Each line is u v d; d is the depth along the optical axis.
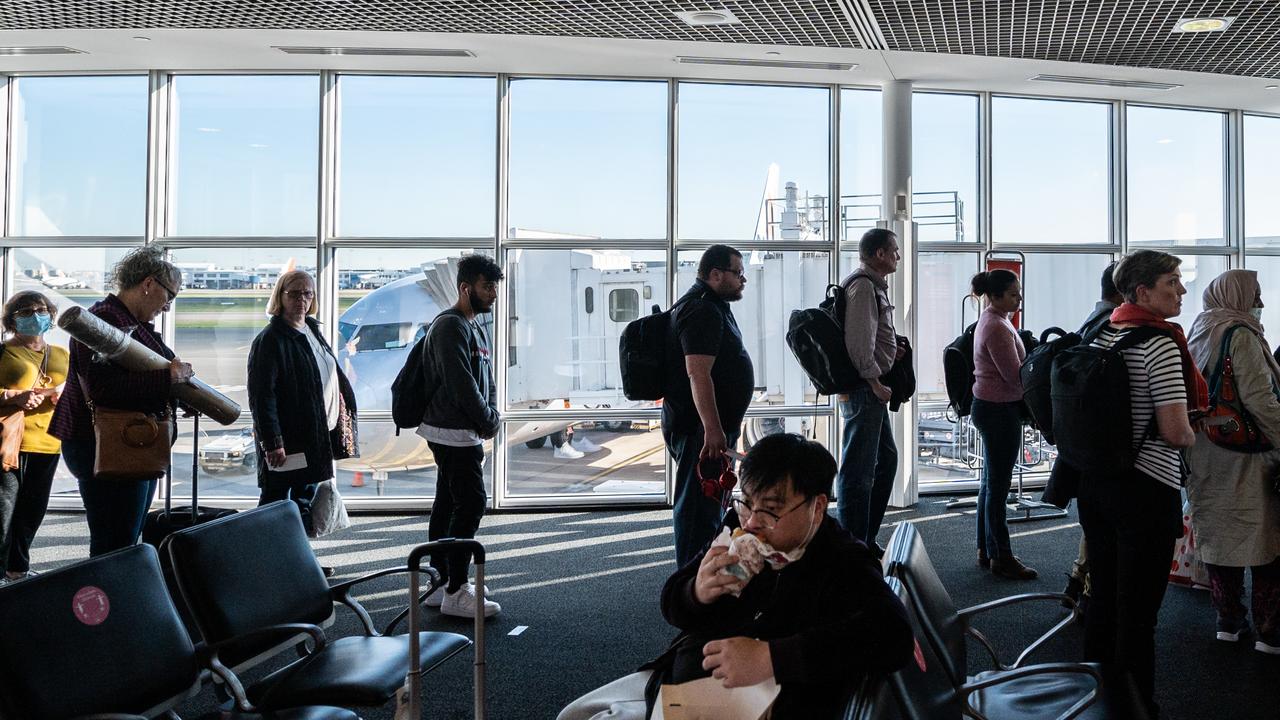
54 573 2.28
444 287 7.52
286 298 4.75
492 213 7.51
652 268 7.64
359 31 6.23
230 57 6.88
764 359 7.76
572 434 7.61
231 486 7.43
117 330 3.64
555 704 3.57
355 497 7.54
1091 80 7.49
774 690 1.82
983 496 5.49
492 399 4.62
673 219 7.61
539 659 4.07
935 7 5.65
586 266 7.60
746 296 7.75
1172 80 7.46
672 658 2.07
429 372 4.46
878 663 1.82
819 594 1.90
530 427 7.57
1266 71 7.15
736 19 5.92
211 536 2.77
